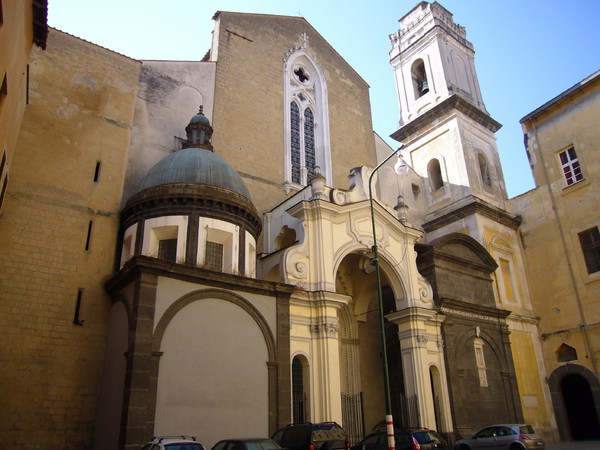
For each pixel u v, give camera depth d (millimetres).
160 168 22062
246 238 21875
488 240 33406
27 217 19344
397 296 25031
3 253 18375
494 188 37344
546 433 29453
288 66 34000
